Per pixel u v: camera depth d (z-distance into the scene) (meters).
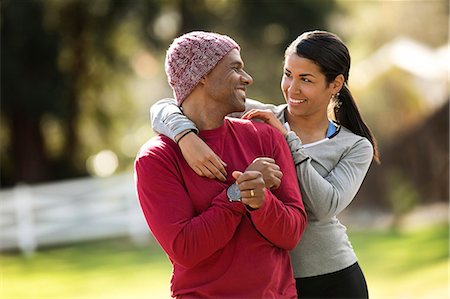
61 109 34.94
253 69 37.78
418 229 26.19
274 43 37.75
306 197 7.02
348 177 7.39
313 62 7.25
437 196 29.98
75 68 36.50
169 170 6.42
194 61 6.49
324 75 7.29
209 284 6.37
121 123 40.22
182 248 6.23
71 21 35.78
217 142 6.57
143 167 6.43
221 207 6.22
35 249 28.16
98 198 29.03
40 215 28.42
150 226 6.42
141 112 43.03
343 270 7.45
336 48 7.31
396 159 30.38
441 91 30.92
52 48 33.94
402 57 32.12
